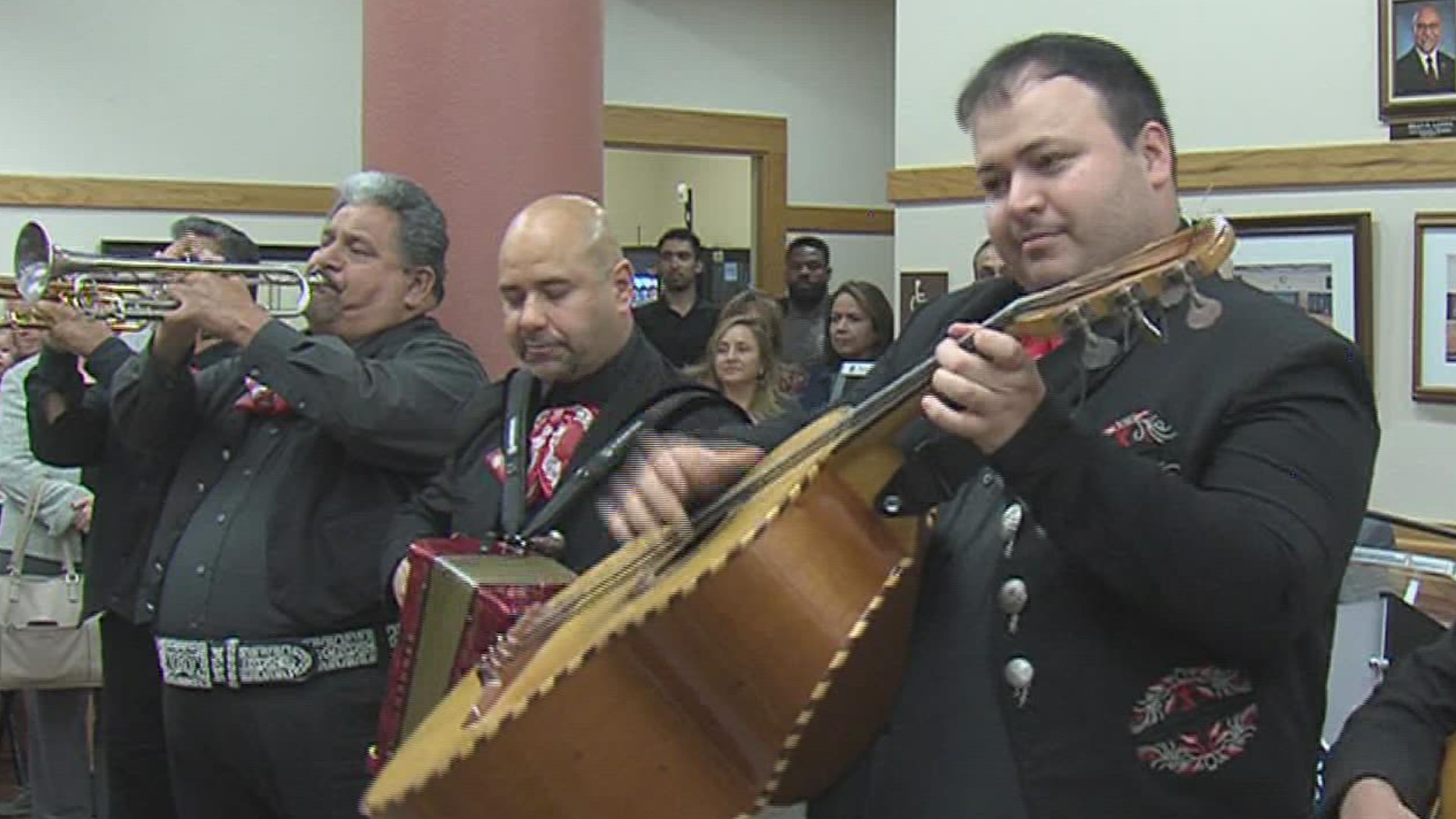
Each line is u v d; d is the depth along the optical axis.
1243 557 1.10
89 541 2.93
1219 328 1.22
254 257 3.17
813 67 6.99
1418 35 3.88
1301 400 1.18
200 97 5.98
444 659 1.94
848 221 7.09
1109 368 1.23
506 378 2.38
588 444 2.13
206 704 2.46
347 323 2.60
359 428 2.37
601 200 3.31
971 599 1.27
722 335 4.21
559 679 1.20
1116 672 1.20
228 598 2.43
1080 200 1.21
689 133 6.76
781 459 1.37
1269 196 4.12
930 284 4.77
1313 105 4.07
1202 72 4.24
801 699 1.18
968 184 4.67
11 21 5.75
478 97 3.12
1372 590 2.36
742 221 7.72
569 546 2.09
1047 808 1.19
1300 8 4.08
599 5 3.29
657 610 1.18
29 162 5.79
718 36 6.81
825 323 5.27
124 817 3.00
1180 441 1.20
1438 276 3.87
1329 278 4.00
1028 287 1.27
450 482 2.33
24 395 3.78
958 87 4.68
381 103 3.15
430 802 1.24
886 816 1.30
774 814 1.98
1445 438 3.88
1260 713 1.20
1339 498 1.17
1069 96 1.22
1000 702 1.23
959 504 1.32
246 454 2.55
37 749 3.97
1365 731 1.57
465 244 3.12
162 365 2.62
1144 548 1.09
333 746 2.41
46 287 2.71
